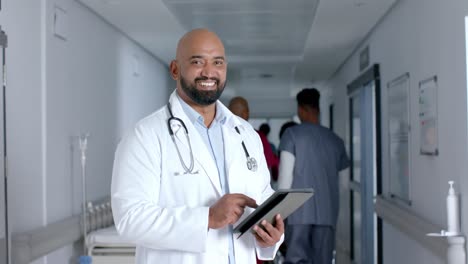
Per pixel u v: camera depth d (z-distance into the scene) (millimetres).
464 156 2953
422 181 3812
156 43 6488
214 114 2076
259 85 12352
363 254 6383
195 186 1912
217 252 1904
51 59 3863
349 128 7480
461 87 2979
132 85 6340
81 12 4520
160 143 1921
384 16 5062
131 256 3846
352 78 7199
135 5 4609
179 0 4984
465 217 2973
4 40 2590
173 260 1884
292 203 1812
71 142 4270
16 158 3324
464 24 2918
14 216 3287
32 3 3582
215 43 1922
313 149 4383
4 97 2580
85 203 4266
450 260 3008
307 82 11094
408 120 4164
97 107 4988
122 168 1883
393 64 4707
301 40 7273
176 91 2053
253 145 2117
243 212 1836
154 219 1792
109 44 5375
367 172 6164
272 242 1896
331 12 4793
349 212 7680
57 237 3709
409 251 4207
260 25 6266
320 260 4434
